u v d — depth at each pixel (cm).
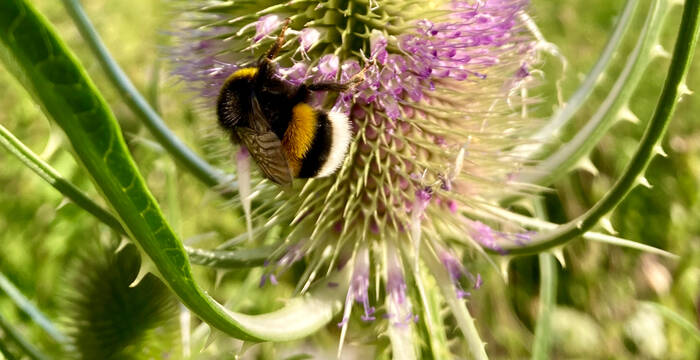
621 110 13
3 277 14
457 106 13
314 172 12
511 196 13
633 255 22
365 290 12
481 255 13
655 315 21
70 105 8
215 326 10
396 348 12
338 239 13
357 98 12
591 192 22
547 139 13
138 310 14
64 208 22
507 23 12
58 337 14
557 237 11
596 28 25
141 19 25
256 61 12
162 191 19
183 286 9
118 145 8
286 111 12
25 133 24
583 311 21
